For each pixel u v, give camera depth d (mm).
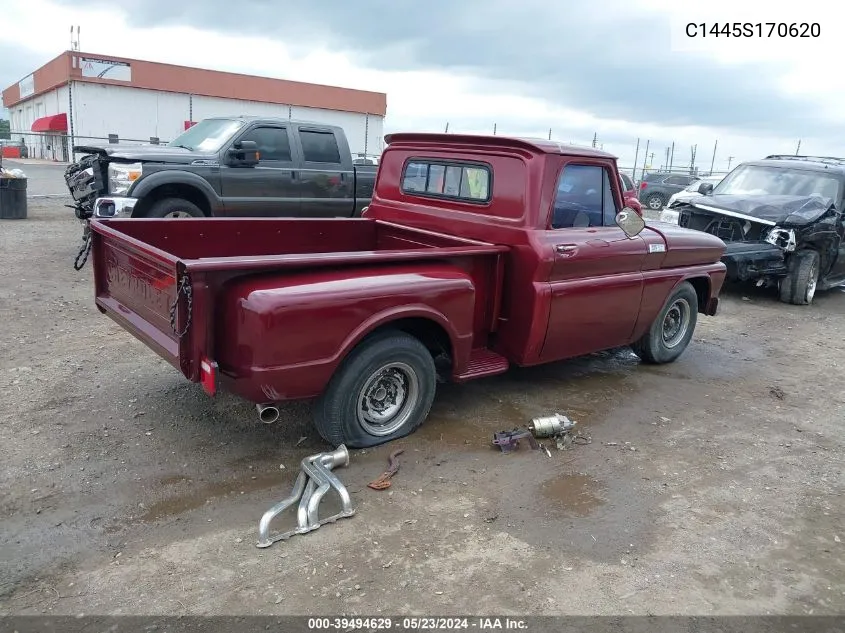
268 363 3441
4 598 2770
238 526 3338
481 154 4918
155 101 39219
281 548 3170
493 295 4699
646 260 5453
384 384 4184
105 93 37719
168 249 4770
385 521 3439
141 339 3930
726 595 3025
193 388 4957
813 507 3863
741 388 5918
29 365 5277
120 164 8383
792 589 3102
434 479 3889
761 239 9531
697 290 6527
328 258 3678
